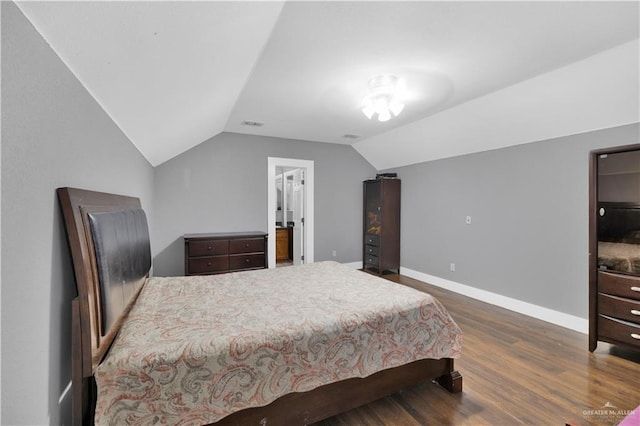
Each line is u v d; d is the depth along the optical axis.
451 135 4.02
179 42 1.45
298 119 3.91
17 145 0.93
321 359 1.60
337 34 1.94
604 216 2.53
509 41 2.02
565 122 3.00
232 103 3.17
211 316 1.74
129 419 1.21
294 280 2.58
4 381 0.89
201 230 4.40
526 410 1.87
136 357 1.27
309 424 1.67
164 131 2.83
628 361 2.45
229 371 1.38
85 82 1.46
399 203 5.43
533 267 3.46
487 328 3.12
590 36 1.97
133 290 2.00
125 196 2.29
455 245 4.43
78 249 1.25
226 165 4.55
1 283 0.87
